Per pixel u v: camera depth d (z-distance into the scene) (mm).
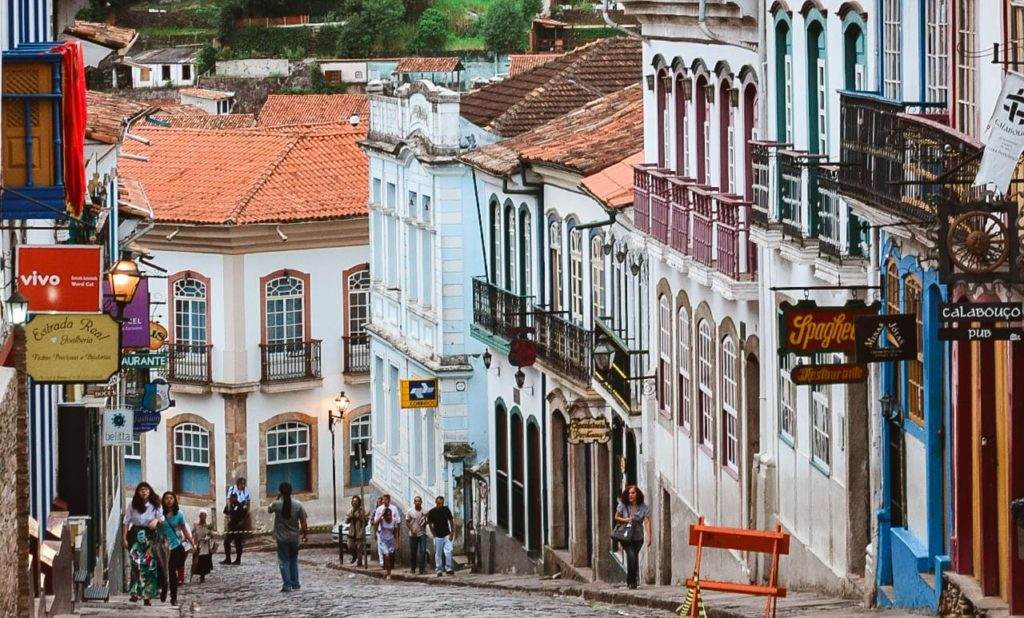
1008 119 19906
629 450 42406
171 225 69062
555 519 47062
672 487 39188
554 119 52719
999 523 24000
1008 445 23328
